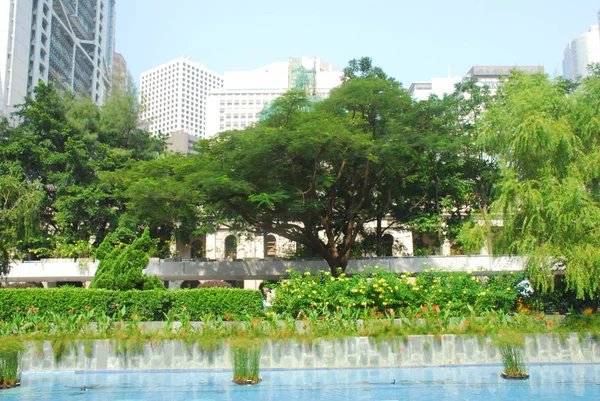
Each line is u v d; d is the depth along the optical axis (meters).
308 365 13.79
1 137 33.97
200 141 23.58
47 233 33.28
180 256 40.03
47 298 16.44
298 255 32.34
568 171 15.62
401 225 32.41
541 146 15.64
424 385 11.96
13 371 11.91
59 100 34.00
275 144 19.73
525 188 15.68
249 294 17.09
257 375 12.27
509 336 13.16
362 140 20.02
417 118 23.28
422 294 16.72
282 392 11.35
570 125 16.30
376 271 17.89
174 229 32.59
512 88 17.91
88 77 87.00
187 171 22.58
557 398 10.72
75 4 82.38
